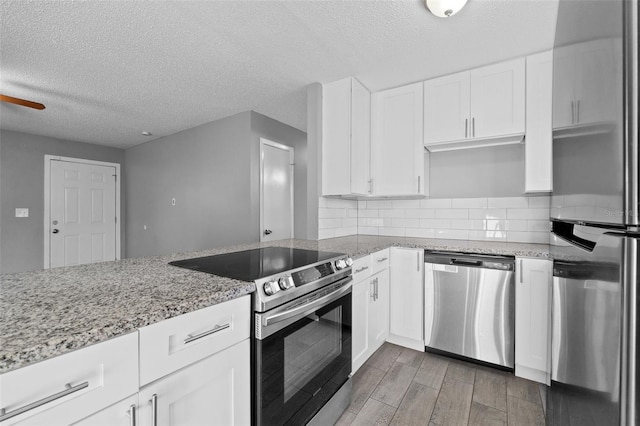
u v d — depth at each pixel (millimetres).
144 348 769
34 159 4223
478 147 2512
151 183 4641
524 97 2045
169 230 4340
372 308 2043
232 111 3295
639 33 511
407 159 2498
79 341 640
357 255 1827
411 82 2479
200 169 3838
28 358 569
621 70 537
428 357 2156
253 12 1640
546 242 2279
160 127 3910
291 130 3908
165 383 816
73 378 640
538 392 1738
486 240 2508
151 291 960
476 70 2211
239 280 1103
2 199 3953
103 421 690
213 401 954
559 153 1041
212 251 1842
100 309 792
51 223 4371
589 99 705
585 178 733
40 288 991
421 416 1557
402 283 2293
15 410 558
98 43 1931
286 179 3818
